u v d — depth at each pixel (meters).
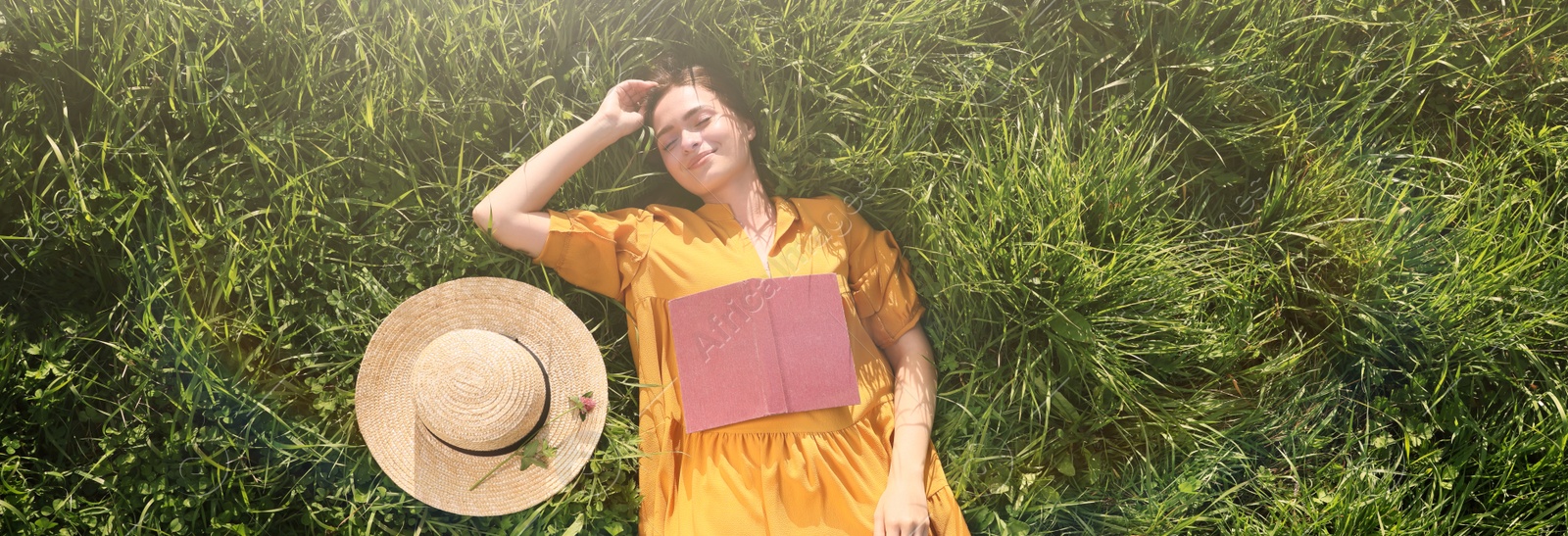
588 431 2.04
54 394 2.03
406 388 2.02
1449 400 2.17
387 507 2.07
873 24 2.28
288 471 2.10
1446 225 2.26
